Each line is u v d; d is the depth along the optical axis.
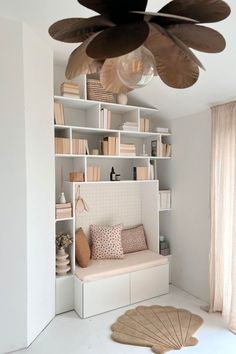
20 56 2.06
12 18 2.00
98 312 2.66
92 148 3.26
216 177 2.71
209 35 1.00
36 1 1.79
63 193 2.80
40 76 2.32
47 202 2.46
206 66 2.28
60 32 0.99
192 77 1.05
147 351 2.12
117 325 2.46
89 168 2.90
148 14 0.85
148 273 3.00
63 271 2.70
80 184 3.08
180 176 3.34
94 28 0.98
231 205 2.54
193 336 2.31
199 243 3.06
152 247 3.46
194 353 2.09
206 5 0.87
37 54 2.27
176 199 3.41
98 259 3.07
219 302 2.70
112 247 3.09
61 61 2.76
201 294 3.02
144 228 3.62
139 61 0.97
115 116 3.48
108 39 0.84
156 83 2.81
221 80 2.41
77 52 1.06
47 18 1.99
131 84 1.06
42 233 2.37
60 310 2.68
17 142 2.07
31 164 2.19
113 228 3.19
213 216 2.73
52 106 2.54
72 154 2.76
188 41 1.05
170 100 3.05
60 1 1.78
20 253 2.10
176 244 3.41
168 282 3.16
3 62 2.00
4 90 2.01
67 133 2.81
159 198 3.40
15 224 2.07
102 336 2.31
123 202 3.54
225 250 2.61
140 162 3.49
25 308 2.13
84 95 2.83
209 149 2.93
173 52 0.95
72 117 3.11
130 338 2.27
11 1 1.79
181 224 3.33
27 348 2.14
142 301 2.95
